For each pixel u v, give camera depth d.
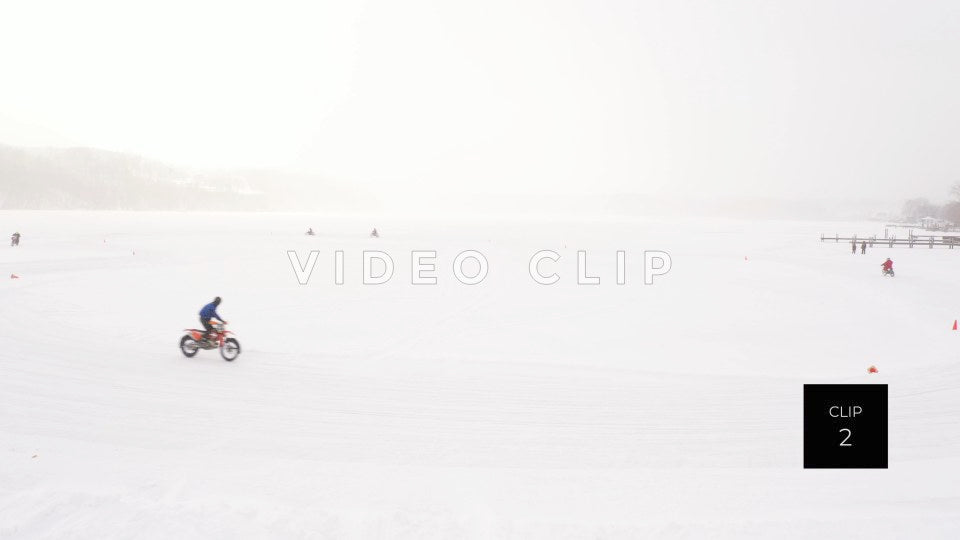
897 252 53.66
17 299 21.05
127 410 9.87
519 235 78.06
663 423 10.00
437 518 6.39
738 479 7.73
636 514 6.62
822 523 6.41
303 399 10.85
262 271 33.19
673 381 12.80
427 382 12.23
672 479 7.69
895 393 11.97
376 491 7.09
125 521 6.08
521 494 7.11
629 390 12.01
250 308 21.77
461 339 17.08
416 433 9.26
